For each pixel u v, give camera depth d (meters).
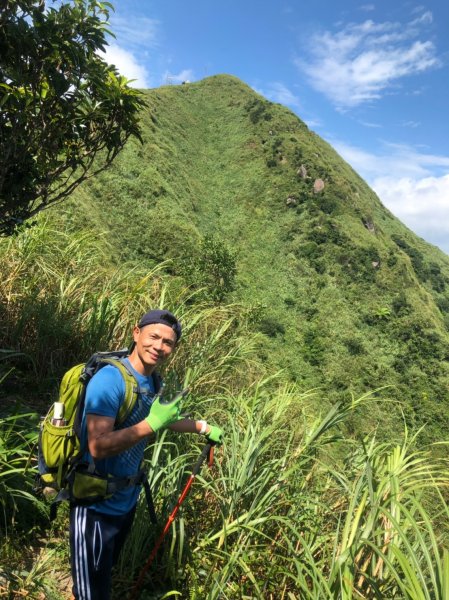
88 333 4.17
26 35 2.94
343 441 2.86
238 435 2.90
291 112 138.25
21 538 2.29
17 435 2.80
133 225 72.50
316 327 76.25
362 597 1.70
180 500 2.13
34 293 4.44
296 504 2.60
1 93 3.26
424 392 64.69
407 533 2.18
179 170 105.62
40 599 2.05
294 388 3.68
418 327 78.69
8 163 3.47
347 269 90.06
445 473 2.29
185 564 2.34
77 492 1.64
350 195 110.69
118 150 3.99
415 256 133.12
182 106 138.62
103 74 3.51
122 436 1.51
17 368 3.99
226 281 32.03
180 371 4.04
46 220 5.75
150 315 1.69
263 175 116.62
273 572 2.30
